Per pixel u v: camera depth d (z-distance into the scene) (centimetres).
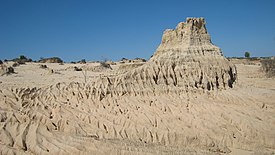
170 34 3114
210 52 3014
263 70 6406
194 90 2719
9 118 2123
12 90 2555
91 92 2506
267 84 4881
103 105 2416
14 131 1997
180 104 2520
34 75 4725
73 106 2373
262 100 2661
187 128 2188
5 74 4625
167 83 2733
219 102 2639
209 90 2803
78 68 6225
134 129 2145
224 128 2222
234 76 3091
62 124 2147
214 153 1920
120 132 2120
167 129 2167
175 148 1919
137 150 1772
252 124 2269
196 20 3078
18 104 2364
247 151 2011
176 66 2844
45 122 2139
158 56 3052
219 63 2975
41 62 8144
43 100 2431
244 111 2489
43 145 1858
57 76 4578
